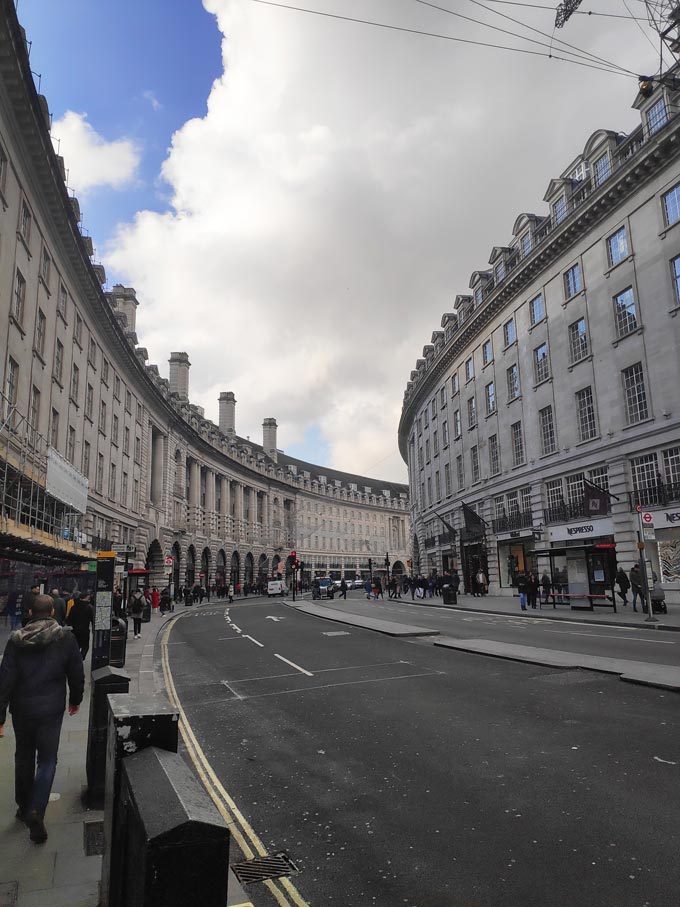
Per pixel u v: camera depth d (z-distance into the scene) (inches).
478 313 1526.8
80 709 346.3
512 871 151.5
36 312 911.7
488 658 482.9
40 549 812.6
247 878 154.9
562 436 1198.9
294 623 914.1
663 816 178.1
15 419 831.1
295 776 234.2
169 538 2066.9
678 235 930.7
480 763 234.8
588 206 1090.1
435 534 2071.9
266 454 3678.6
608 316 1075.9
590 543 1112.2
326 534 4116.6
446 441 1921.8
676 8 605.3
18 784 183.8
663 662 427.5
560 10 620.4
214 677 471.5
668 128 909.8
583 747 246.8
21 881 147.2
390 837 175.2
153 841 72.1
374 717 316.2
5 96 734.5
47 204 941.8
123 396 1567.4
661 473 956.6
